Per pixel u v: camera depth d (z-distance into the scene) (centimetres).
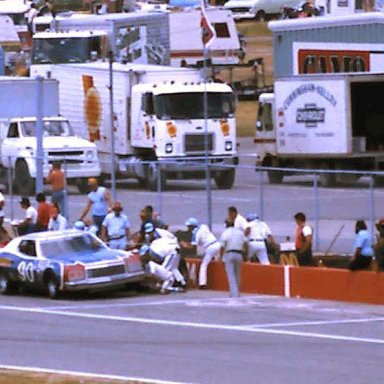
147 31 17150
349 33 15150
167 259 8912
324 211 11238
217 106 13462
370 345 6725
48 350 6706
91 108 14112
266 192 12650
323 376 5809
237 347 6712
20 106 12219
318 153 13688
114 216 9500
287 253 9038
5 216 11619
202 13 12012
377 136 13775
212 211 11206
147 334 7206
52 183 10731
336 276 8381
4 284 9038
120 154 13700
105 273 8669
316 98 13700
